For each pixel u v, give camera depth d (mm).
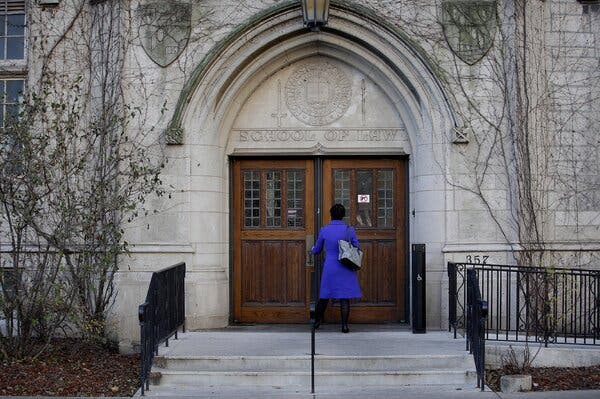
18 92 10695
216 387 8477
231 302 11789
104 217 10586
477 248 10984
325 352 9008
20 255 10422
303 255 11844
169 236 11102
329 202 11852
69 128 10211
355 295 10422
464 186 11062
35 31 11500
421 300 10383
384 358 8758
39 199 9969
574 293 10359
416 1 11172
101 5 11289
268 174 11906
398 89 11406
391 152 11688
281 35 11172
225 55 11141
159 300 8883
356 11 11047
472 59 11109
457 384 8539
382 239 11836
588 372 9117
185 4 11203
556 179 11164
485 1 11164
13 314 9758
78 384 8633
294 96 11742
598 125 11266
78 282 9930
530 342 9703
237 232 11867
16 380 8719
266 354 8914
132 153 10867
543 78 11156
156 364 8758
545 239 11023
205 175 11250
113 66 11172
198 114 11188
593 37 11297
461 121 11016
